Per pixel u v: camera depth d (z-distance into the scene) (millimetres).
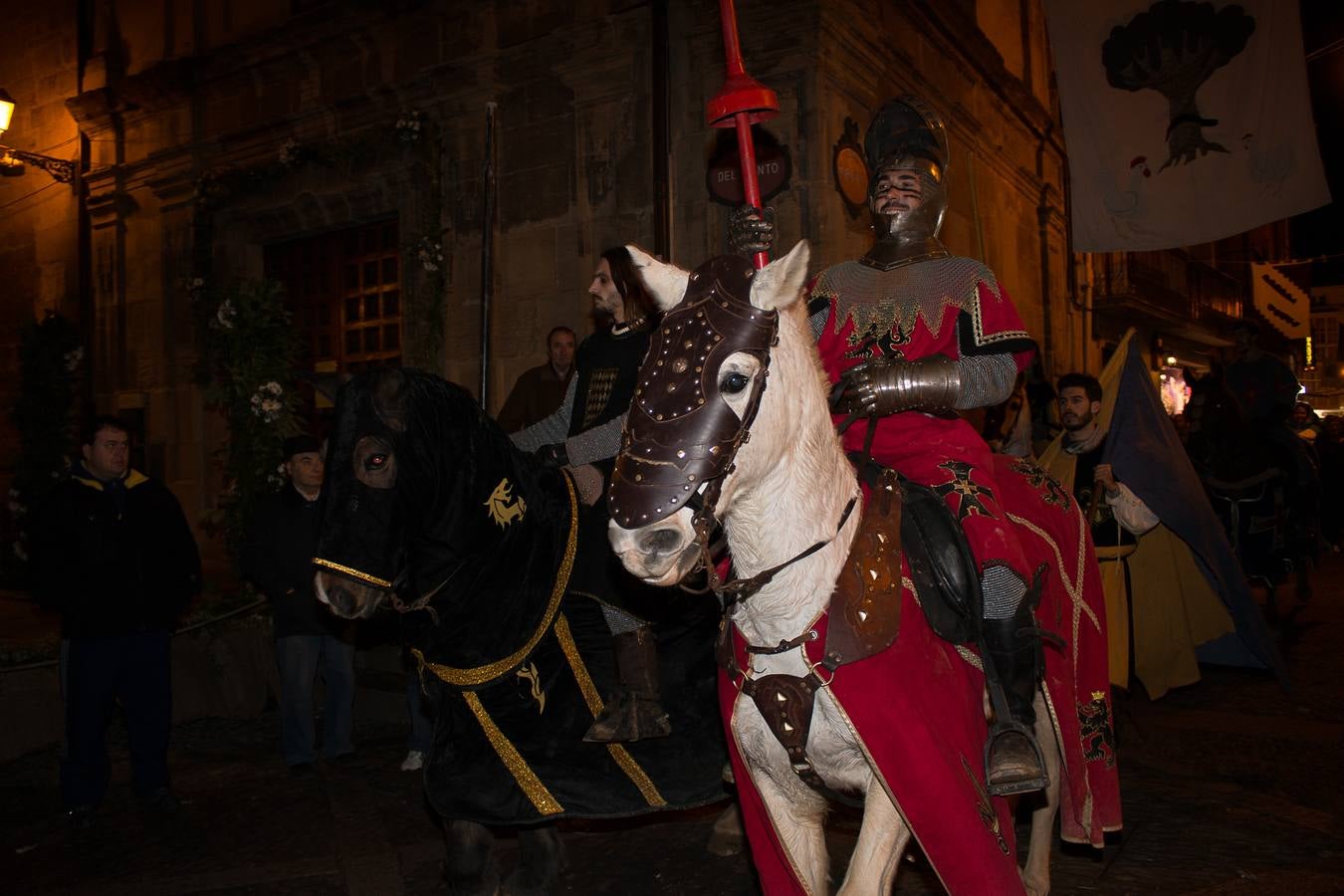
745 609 2322
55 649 6832
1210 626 6266
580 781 3133
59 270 13359
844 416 2898
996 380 2754
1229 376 10328
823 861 2559
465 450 3041
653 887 3990
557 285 9312
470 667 3113
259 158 11406
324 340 11273
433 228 9734
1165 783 5062
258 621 7410
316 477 5840
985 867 2178
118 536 5059
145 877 4297
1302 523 9891
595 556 3201
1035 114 13438
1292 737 5805
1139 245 9086
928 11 10016
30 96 13625
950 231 10969
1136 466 5055
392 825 4832
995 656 2531
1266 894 3742
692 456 1944
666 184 8625
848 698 2232
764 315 2057
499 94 9625
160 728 5176
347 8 10414
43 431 11375
